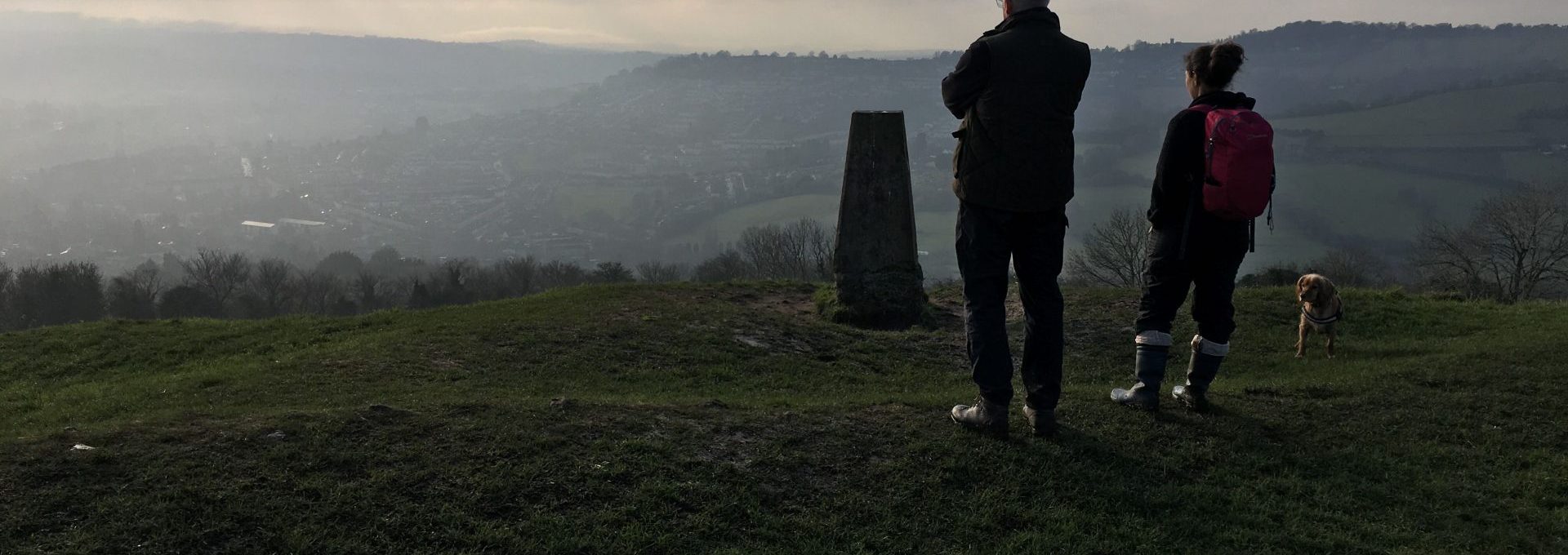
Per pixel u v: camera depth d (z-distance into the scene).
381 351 9.18
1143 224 36.19
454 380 8.28
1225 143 4.85
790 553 3.80
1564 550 4.05
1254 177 4.81
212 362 9.77
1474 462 5.08
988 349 4.83
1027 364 5.00
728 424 5.06
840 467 4.56
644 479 4.25
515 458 4.36
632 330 10.25
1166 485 4.56
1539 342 8.17
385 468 4.18
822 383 8.72
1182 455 4.93
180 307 40.91
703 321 10.88
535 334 9.94
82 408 7.59
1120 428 5.27
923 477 4.46
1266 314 11.71
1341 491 4.63
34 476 3.87
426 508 3.88
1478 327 11.13
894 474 4.48
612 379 8.52
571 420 4.93
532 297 13.04
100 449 4.19
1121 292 13.15
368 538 3.65
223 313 43.25
